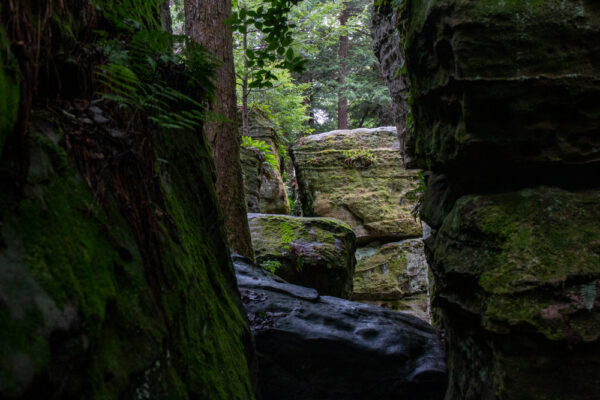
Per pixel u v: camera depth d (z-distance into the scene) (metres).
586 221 2.45
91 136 1.47
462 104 2.63
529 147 2.57
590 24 2.41
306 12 11.30
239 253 6.05
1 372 0.76
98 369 1.05
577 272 2.28
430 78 3.09
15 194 1.03
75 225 1.20
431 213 3.71
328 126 23.45
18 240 0.96
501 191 2.82
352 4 19.48
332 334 3.95
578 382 2.16
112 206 1.46
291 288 4.78
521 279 2.35
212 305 2.13
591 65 2.43
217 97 6.14
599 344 2.15
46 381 0.85
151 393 1.26
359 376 3.84
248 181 10.05
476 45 2.47
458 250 2.93
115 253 1.35
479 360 2.72
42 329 0.89
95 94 1.62
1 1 1.09
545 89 2.46
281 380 3.76
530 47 2.45
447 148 2.96
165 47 2.09
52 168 1.21
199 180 2.77
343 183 11.95
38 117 1.28
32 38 1.23
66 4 1.55
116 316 1.22
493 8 2.46
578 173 2.63
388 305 10.53
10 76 1.02
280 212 11.67
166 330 1.46
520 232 2.49
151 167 1.86
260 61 3.37
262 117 12.89
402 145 5.16
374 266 10.89
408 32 3.31
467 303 2.78
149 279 1.50
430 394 3.77
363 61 19.36
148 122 1.95
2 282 0.86
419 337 4.25
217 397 1.64
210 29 6.23
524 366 2.26
